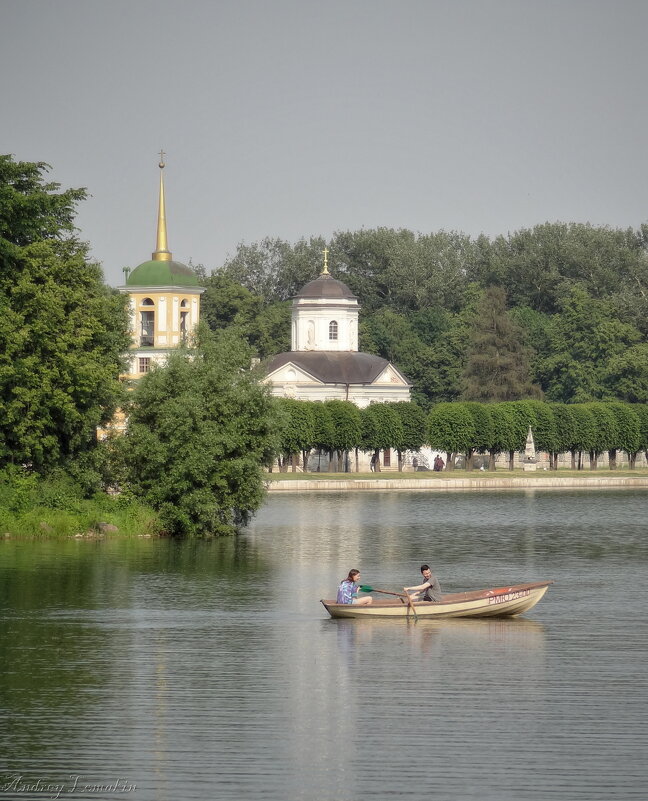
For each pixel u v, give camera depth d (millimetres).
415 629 129125
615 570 182875
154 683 104562
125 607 140875
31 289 195500
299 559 189875
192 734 90312
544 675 108062
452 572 179750
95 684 104312
